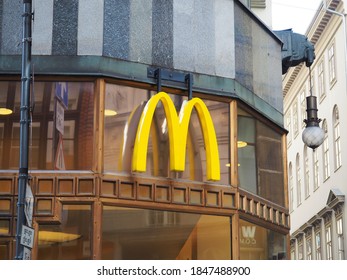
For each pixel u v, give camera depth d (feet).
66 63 51.01
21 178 39.73
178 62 54.44
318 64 163.84
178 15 55.21
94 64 51.08
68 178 49.24
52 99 50.55
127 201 49.93
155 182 51.19
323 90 159.12
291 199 194.70
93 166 49.49
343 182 142.31
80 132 50.11
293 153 191.83
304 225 173.88
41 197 48.80
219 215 53.88
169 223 51.55
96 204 48.85
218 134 55.36
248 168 58.08
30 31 42.19
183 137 51.11
